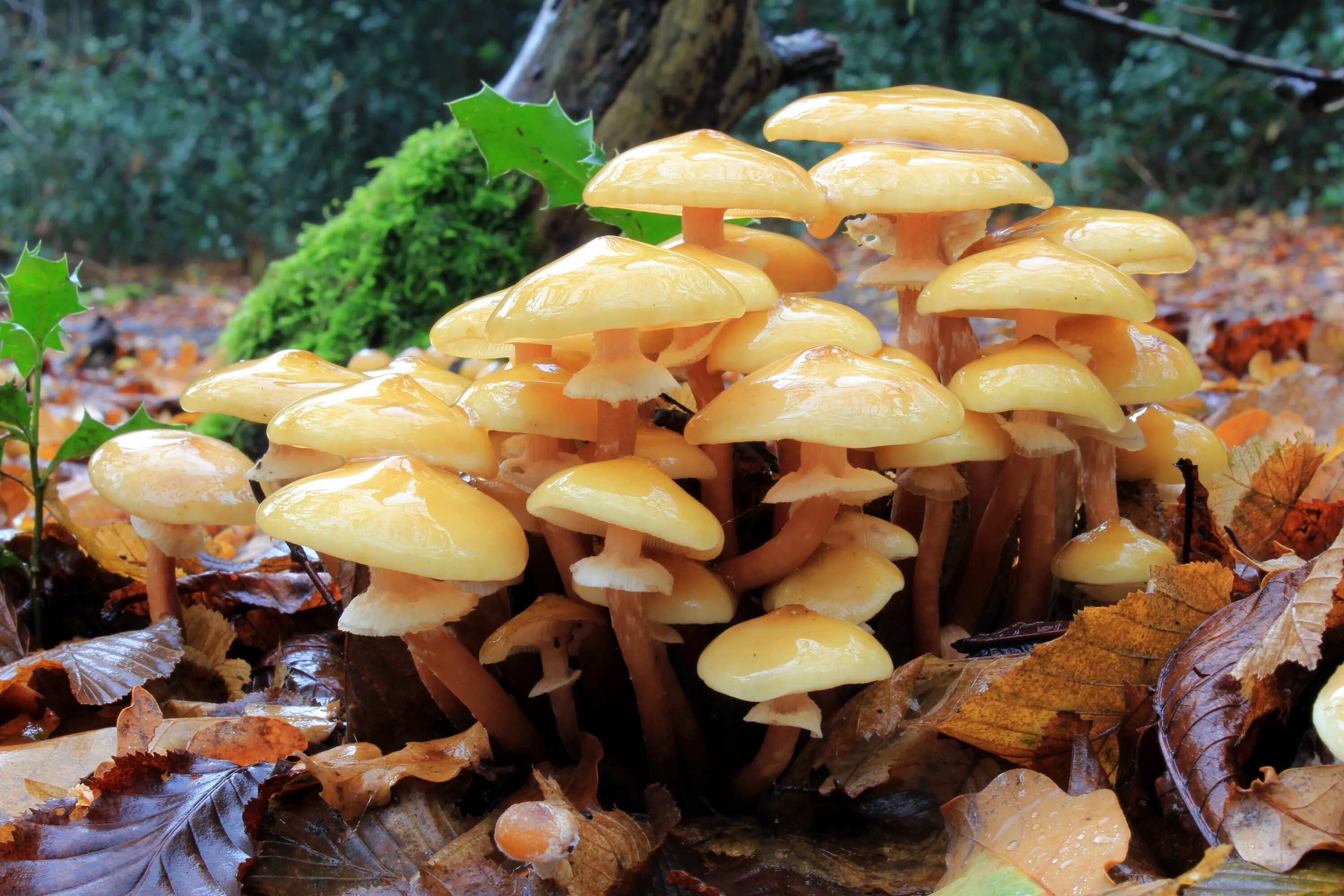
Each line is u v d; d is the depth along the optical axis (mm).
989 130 495
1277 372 1192
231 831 455
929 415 447
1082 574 503
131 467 510
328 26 4391
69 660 528
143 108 4223
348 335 1057
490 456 472
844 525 496
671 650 529
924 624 525
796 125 515
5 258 3967
